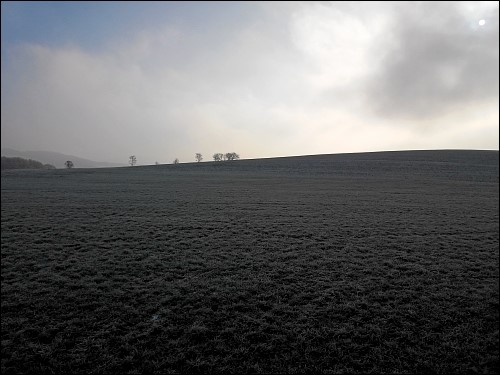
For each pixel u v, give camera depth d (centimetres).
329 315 909
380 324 870
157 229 1792
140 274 1177
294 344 784
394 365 721
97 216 2095
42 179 4575
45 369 696
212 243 1557
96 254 1380
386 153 8906
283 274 1195
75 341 785
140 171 6203
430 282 1140
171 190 3456
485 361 734
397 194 3247
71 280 1114
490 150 9312
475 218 2178
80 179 4619
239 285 1093
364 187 3800
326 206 2548
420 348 776
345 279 1155
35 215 2088
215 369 705
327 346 780
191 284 1101
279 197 3000
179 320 880
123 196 2973
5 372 685
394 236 1709
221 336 815
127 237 1631
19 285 1065
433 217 2183
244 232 1758
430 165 6338
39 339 791
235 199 2859
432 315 915
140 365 711
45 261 1291
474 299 1016
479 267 1284
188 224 1911
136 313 905
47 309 923
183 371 698
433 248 1522
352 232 1778
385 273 1212
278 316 904
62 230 1739
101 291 1033
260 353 757
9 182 4106
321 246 1526
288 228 1850
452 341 804
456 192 3425
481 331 848
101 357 731
